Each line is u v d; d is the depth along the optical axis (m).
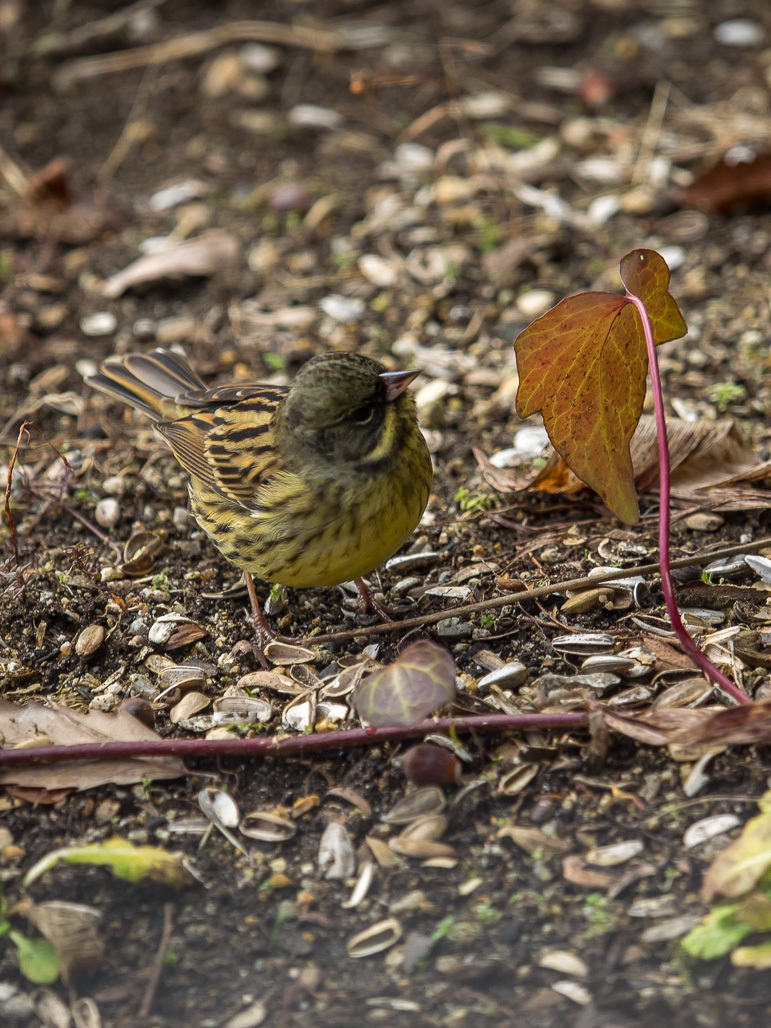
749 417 12.27
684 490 11.21
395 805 8.51
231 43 19.45
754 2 19.19
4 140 18.00
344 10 19.95
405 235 15.62
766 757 8.50
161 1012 7.35
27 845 8.45
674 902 7.70
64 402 13.31
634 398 9.42
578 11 19.39
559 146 16.94
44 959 7.67
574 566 10.50
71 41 19.62
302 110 18.17
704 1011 7.07
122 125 18.23
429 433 12.58
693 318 13.73
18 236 16.09
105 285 15.28
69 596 10.56
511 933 7.63
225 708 9.37
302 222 16.11
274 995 7.42
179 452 10.68
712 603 9.98
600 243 15.14
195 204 16.64
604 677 9.23
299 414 9.24
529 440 12.29
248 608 10.52
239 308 14.71
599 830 8.19
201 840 8.41
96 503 11.79
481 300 14.42
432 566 10.83
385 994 7.36
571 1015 7.12
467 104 17.84
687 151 16.47
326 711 9.27
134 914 7.95
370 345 13.91
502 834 8.24
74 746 8.76
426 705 8.18
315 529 9.33
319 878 8.11
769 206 15.41
